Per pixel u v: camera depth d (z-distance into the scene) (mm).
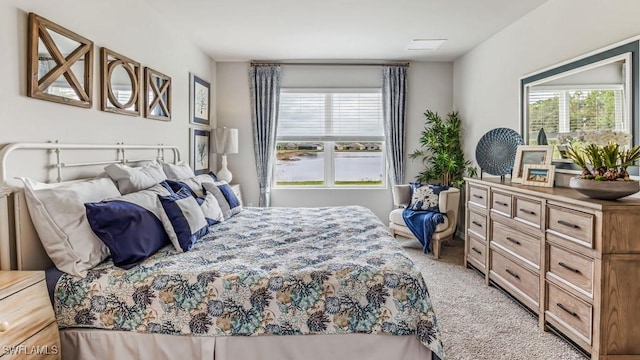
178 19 3494
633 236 1898
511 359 2088
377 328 1729
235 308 1714
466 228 3725
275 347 1732
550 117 3053
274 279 1738
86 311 1704
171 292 1714
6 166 1764
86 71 2307
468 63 4730
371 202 5297
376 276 1762
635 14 2260
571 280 2146
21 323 1396
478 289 3137
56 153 2082
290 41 4234
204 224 2426
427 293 1771
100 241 1866
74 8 2213
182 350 1714
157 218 2104
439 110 5246
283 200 5254
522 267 2666
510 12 3361
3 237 1673
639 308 1919
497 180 3346
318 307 1729
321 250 2156
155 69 3283
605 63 2471
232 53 4719
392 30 3865
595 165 2127
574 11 2787
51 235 1757
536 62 3275
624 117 2326
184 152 3973
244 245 2273
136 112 2916
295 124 5227
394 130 5125
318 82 5160
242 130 5168
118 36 2691
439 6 3217
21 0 1839
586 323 2021
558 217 2260
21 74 1845
